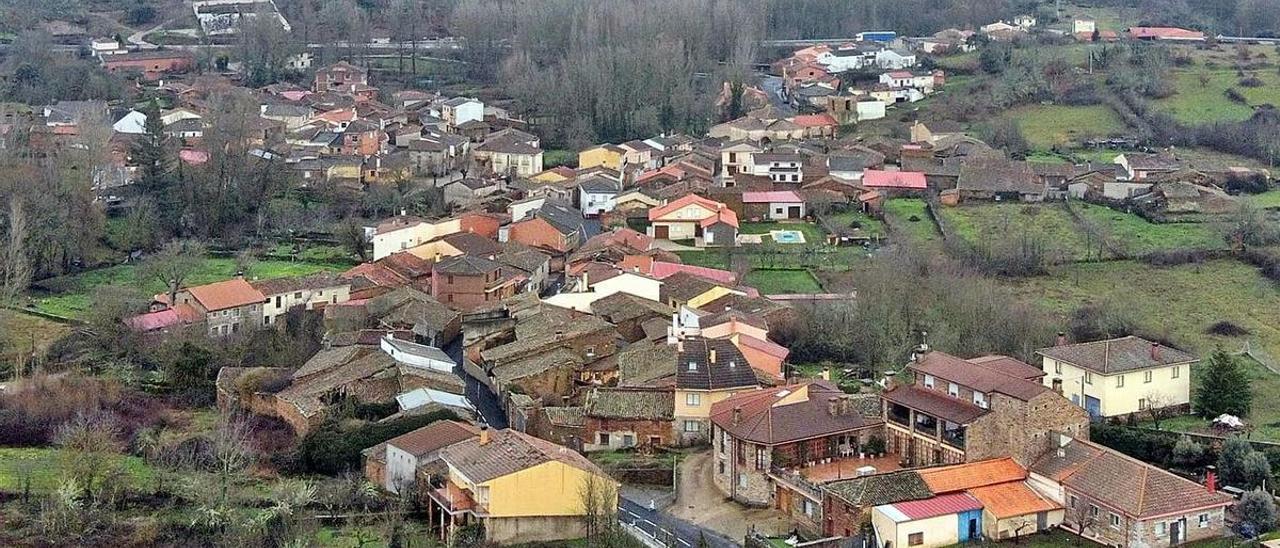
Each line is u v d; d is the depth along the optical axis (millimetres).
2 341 161125
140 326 162375
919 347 140875
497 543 106875
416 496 114500
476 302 180125
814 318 158750
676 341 142375
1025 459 113688
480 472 109062
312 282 180500
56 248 198250
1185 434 122125
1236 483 114125
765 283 185000
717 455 120188
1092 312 163500
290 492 113375
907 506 106812
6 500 110875
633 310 162000
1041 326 153125
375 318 169250
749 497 116375
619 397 132125
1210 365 137375
